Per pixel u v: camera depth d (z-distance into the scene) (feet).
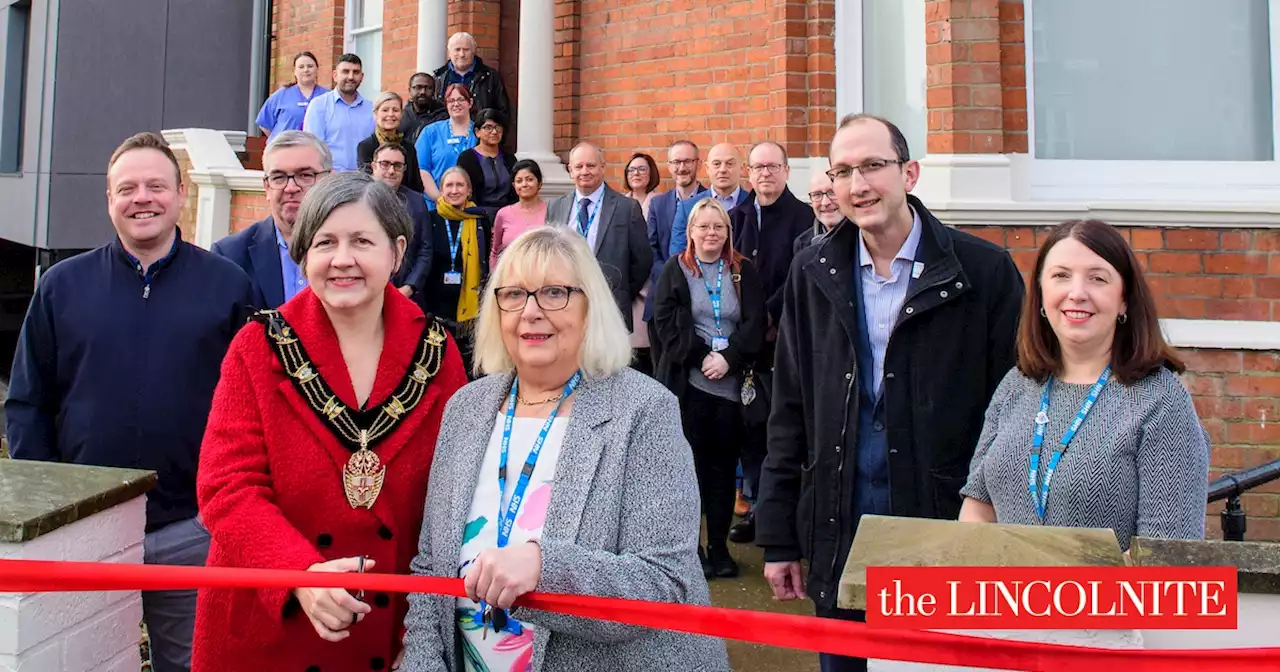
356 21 33.47
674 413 6.91
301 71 30.73
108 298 9.64
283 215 11.63
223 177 27.55
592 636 6.28
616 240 18.67
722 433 15.98
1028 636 5.19
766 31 19.94
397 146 20.07
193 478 9.78
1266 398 15.01
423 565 6.90
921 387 8.88
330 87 33.47
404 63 30.14
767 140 19.89
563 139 24.30
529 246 7.06
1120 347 7.52
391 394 7.63
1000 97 16.06
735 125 20.67
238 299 10.03
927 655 5.09
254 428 7.40
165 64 38.27
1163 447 7.11
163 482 9.61
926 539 5.68
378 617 7.39
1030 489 7.47
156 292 9.75
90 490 8.05
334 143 26.73
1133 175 16.25
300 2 35.47
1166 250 15.38
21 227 37.40
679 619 5.72
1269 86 15.94
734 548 17.20
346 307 7.51
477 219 20.89
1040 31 16.49
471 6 27.40
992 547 5.52
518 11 28.12
